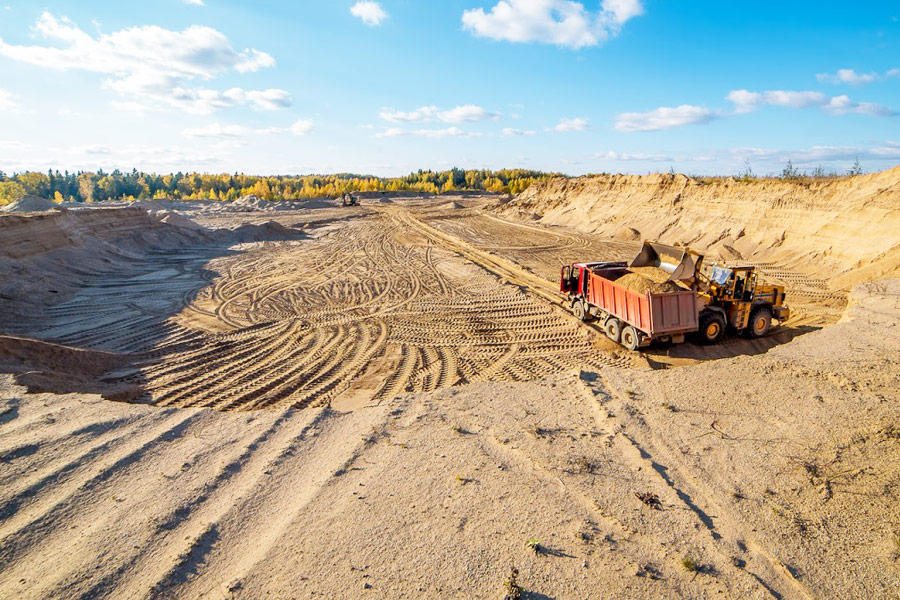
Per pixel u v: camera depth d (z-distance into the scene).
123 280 20.33
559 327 13.88
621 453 5.91
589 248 28.09
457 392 8.02
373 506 4.97
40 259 19.05
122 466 5.75
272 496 5.25
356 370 10.75
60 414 6.96
